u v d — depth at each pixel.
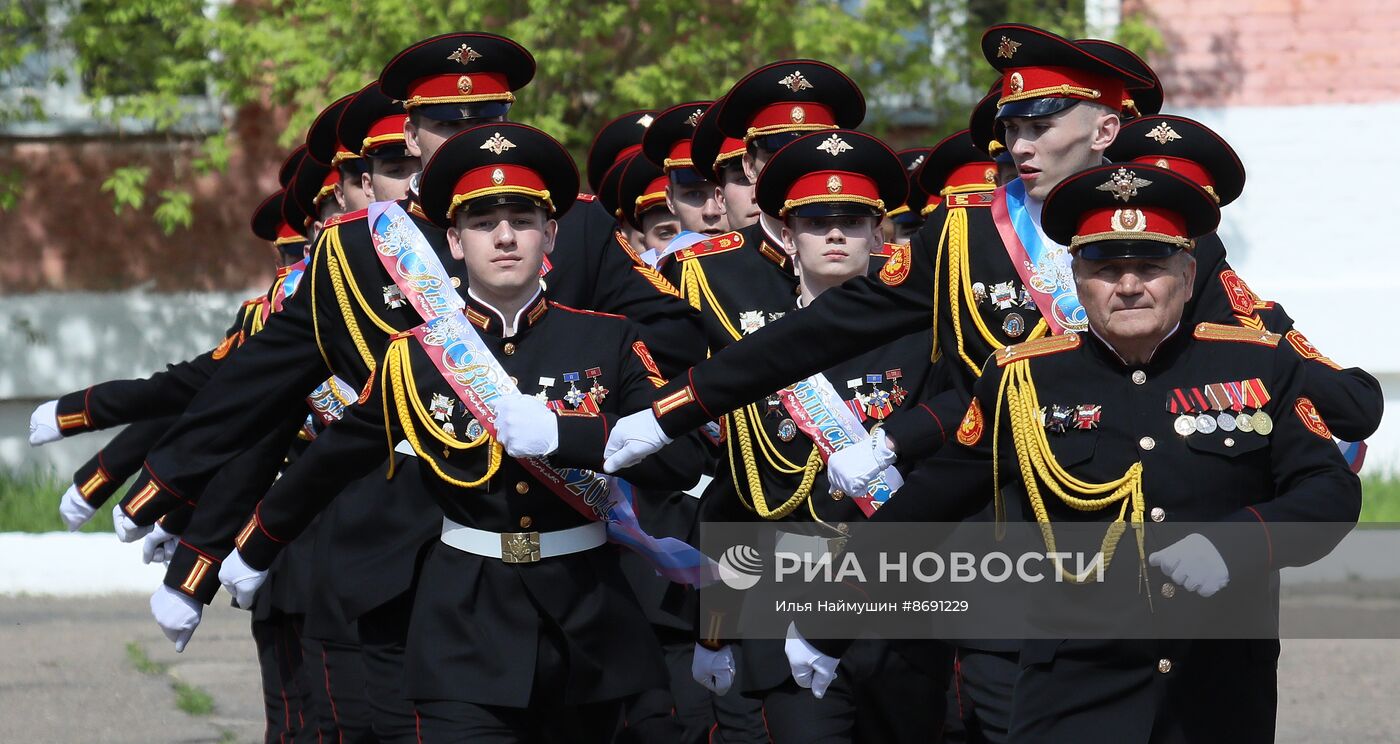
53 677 35.53
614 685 18.69
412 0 48.53
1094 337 16.48
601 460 18.09
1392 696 33.88
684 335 22.50
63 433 25.67
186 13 53.09
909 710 20.67
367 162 24.06
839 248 21.78
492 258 18.64
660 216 29.39
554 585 18.47
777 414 21.44
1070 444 16.19
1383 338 57.59
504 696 18.08
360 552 20.81
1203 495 15.88
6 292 59.16
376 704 20.77
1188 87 58.66
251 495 22.25
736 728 21.78
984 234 19.75
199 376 25.72
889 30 52.34
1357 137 58.31
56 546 47.31
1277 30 58.50
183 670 36.38
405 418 18.69
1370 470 56.28
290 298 22.06
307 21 51.91
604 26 49.47
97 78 56.47
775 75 24.38
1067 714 16.11
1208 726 15.95
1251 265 58.72
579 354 18.95
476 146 18.72
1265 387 16.06
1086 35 55.12
